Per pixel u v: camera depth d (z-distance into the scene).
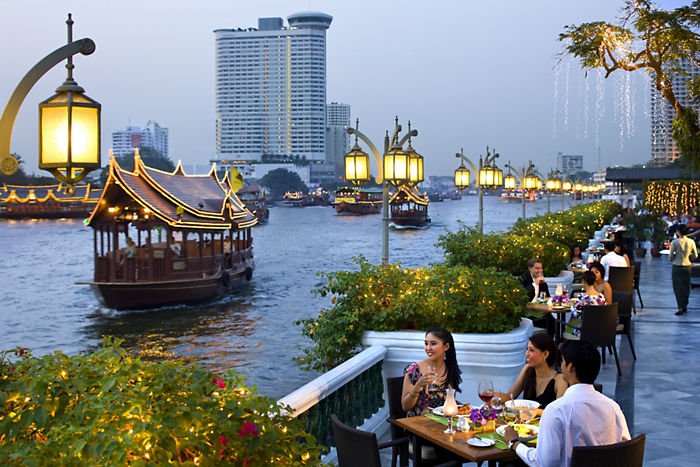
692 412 9.41
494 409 5.95
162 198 37.81
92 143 4.88
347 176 13.20
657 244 32.00
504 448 5.50
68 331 31.67
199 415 3.80
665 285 22.14
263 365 24.52
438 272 10.26
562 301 11.95
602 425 5.05
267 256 65.12
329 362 9.45
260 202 143.38
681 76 15.88
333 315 9.52
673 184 36.00
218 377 4.42
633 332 14.79
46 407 4.06
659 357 12.50
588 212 36.25
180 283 35.69
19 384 4.21
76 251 74.06
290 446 4.02
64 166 4.80
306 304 37.12
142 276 36.00
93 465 3.41
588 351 5.10
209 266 38.38
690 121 15.87
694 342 13.73
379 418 8.58
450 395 6.04
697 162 16.64
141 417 3.76
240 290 41.81
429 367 6.80
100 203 35.38
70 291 43.47
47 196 151.88
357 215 161.50
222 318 33.53
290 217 157.62
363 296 9.56
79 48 4.80
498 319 9.19
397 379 7.00
